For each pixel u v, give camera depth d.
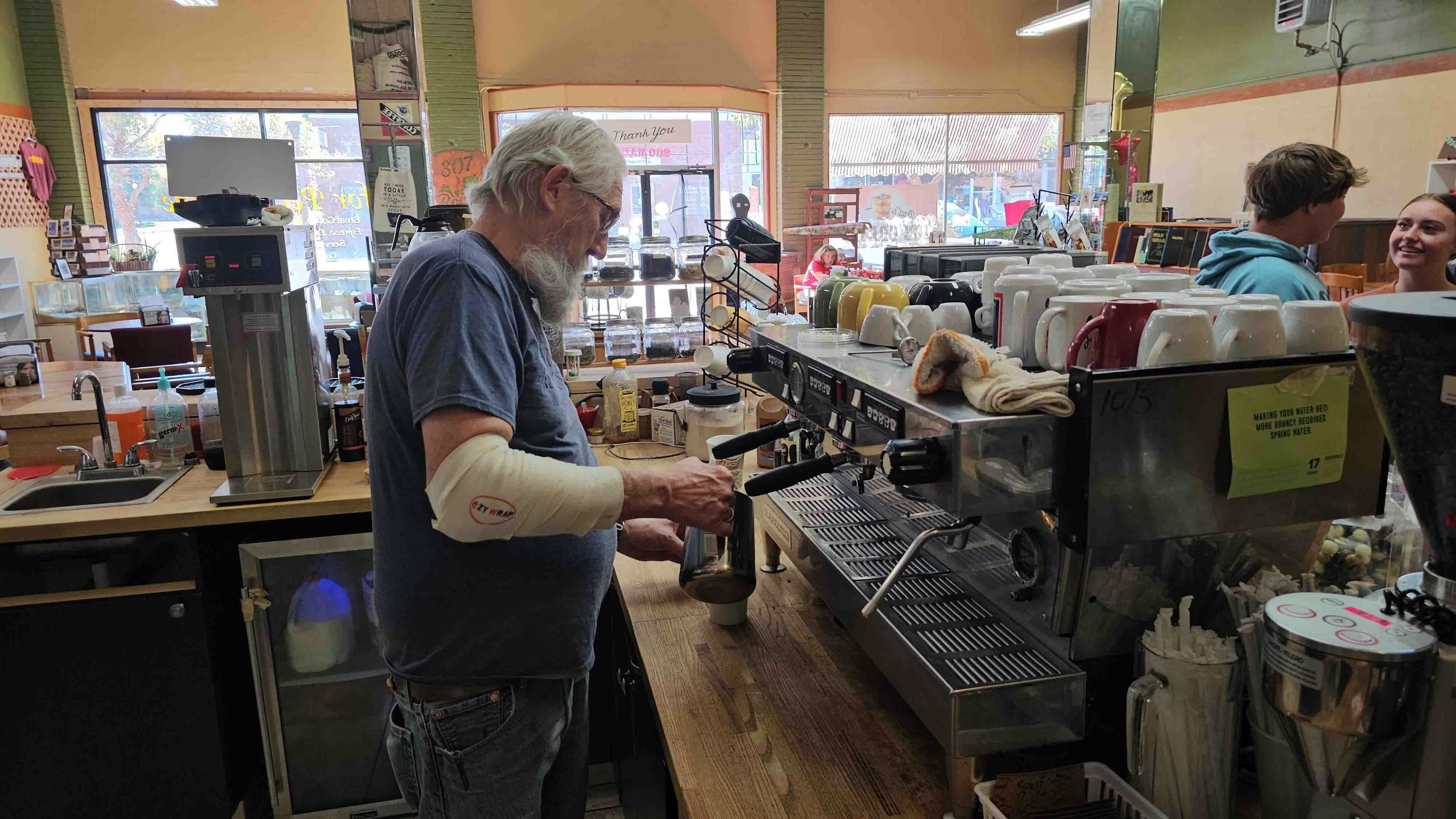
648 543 1.74
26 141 8.34
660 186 9.21
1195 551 0.99
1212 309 1.04
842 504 1.61
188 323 6.92
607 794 2.49
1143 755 0.95
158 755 2.23
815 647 1.48
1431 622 0.73
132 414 2.54
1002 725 0.96
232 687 2.34
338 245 9.46
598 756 2.47
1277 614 0.79
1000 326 1.26
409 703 1.33
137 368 4.20
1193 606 1.01
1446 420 0.67
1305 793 0.89
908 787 1.11
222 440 2.31
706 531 1.36
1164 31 9.02
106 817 2.25
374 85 3.17
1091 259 1.99
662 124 9.15
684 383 3.01
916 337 1.39
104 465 2.49
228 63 8.83
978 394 0.94
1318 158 1.89
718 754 1.19
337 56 8.97
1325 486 0.98
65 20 8.53
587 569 1.32
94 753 2.21
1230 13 8.09
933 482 0.92
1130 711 0.92
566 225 1.22
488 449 1.04
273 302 2.21
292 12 8.84
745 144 9.87
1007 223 6.74
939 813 1.06
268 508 2.14
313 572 2.31
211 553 2.24
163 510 2.13
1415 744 0.73
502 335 1.12
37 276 8.47
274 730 2.33
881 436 1.08
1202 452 0.92
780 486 1.23
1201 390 0.90
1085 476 0.89
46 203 8.68
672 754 1.19
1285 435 0.94
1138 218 5.22
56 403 2.68
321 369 2.37
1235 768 0.96
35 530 2.05
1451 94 6.05
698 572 1.48
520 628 1.27
